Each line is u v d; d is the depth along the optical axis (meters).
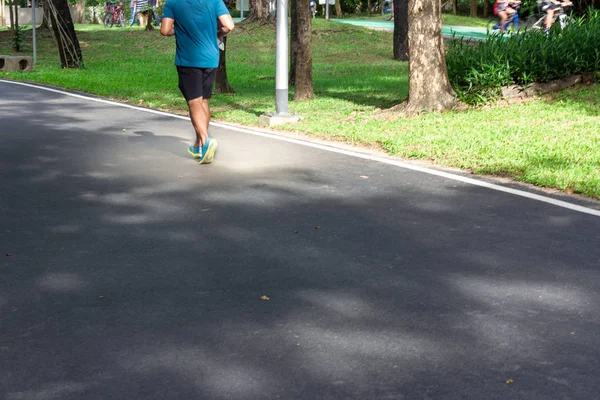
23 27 49.19
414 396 3.79
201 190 8.23
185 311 4.87
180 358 4.21
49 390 3.86
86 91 19.50
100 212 7.33
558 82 14.34
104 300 5.05
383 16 49.47
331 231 6.69
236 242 6.36
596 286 5.34
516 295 5.16
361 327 4.61
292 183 8.56
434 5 13.40
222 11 9.49
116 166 9.52
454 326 4.63
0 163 9.67
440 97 13.54
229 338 4.46
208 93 9.70
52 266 5.75
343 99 16.77
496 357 4.22
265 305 4.97
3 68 25.94
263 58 33.00
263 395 3.80
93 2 57.97
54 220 7.05
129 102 17.16
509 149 10.13
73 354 4.26
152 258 5.94
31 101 16.84
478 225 6.89
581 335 4.52
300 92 17.05
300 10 16.83
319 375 4.01
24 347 4.35
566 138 10.88
